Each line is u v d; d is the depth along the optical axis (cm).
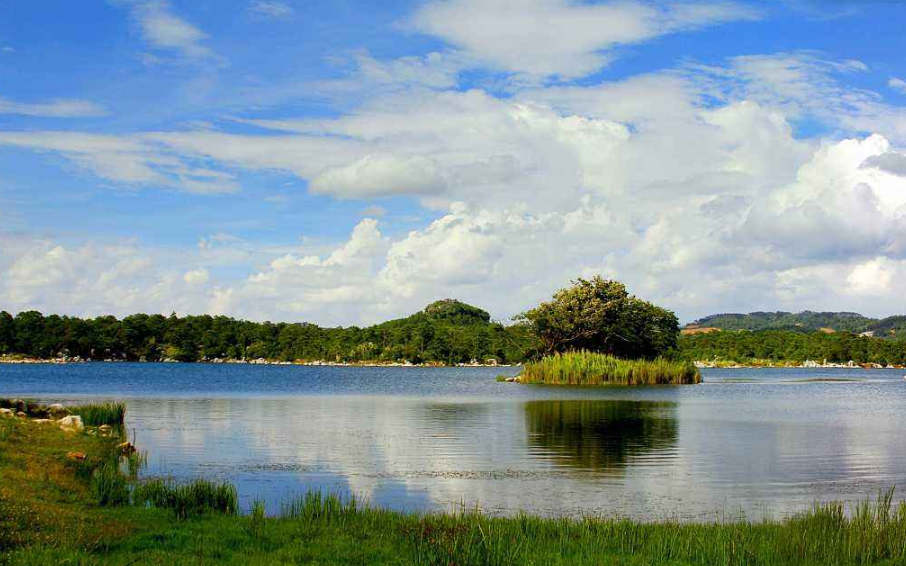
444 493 2630
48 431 3212
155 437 4028
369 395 8019
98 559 1594
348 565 1666
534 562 1709
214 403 6681
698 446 3809
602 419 5191
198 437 4050
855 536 1867
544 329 12569
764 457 3466
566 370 10325
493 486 2758
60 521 1859
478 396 7862
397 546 1819
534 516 2191
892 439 4134
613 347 12769
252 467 3097
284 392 8675
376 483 2794
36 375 13412
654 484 2822
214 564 1622
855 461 3366
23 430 3030
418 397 7681
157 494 2242
